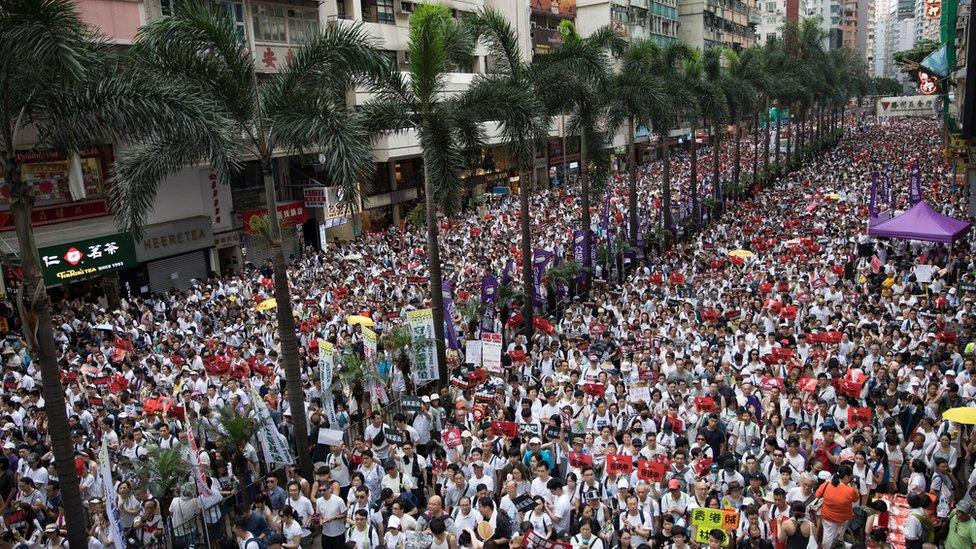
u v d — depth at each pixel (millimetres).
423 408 15547
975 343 17578
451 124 20625
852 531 11102
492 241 36844
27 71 11523
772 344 18500
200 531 13109
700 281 26500
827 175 61219
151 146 15867
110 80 12500
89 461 14523
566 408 14586
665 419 13883
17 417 16562
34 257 11633
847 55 110750
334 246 39156
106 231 30906
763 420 14180
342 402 17609
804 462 12391
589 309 24281
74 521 11867
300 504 12211
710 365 16812
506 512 11156
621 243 32438
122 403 17562
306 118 15516
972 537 10148
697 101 42312
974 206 36750
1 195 27375
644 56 35562
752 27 126312
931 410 14359
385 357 19297
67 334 24234
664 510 11117
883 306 21609
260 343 21750
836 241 32344
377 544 10961
